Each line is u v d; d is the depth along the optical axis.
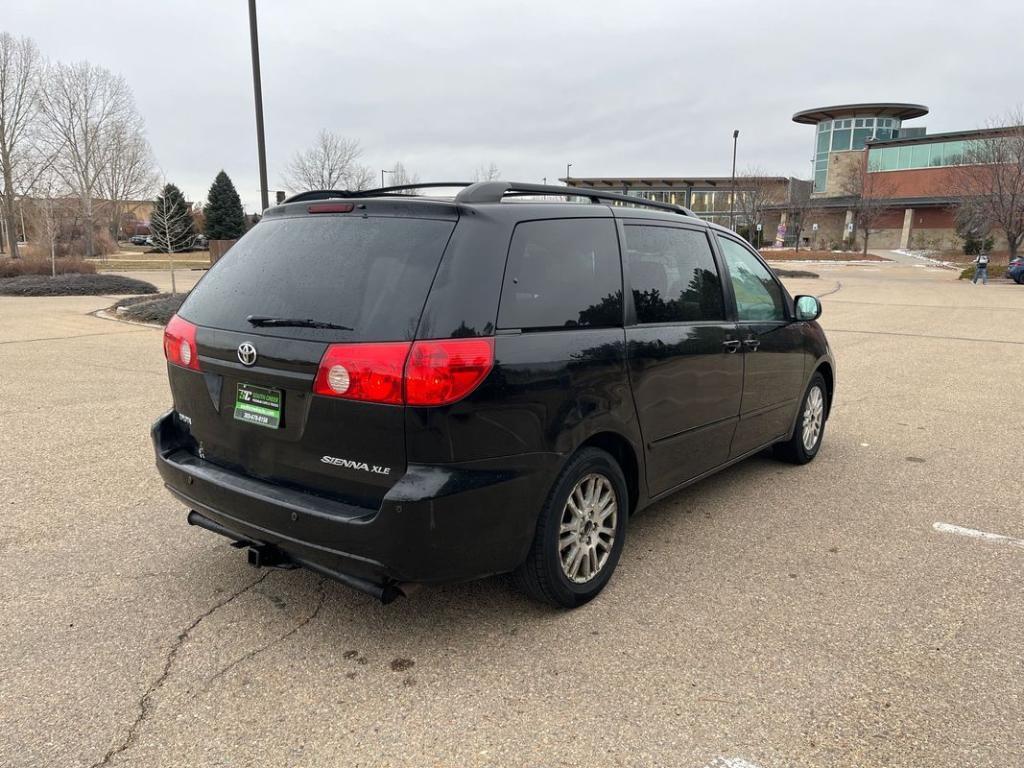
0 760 2.37
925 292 26.47
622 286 3.52
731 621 3.29
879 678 2.87
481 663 2.95
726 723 2.59
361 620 3.27
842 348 12.15
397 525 2.65
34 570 3.70
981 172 40.19
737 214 60.41
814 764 2.39
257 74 13.57
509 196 3.46
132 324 13.65
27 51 48.31
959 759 2.42
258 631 3.17
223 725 2.56
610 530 3.50
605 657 3.00
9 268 26.66
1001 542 4.18
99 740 2.48
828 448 6.09
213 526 3.31
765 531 4.32
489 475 2.82
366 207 3.07
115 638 3.10
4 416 6.71
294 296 2.99
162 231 37.81
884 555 4.00
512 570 3.07
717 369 4.11
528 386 2.91
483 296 2.81
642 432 3.56
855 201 59.06
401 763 2.39
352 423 2.75
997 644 3.11
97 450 5.70
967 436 6.48
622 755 2.43
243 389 3.08
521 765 2.38
